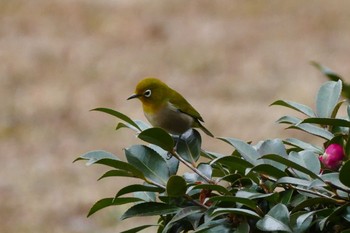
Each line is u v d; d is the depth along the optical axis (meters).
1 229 11.91
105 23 21.61
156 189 3.35
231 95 17.16
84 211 12.20
